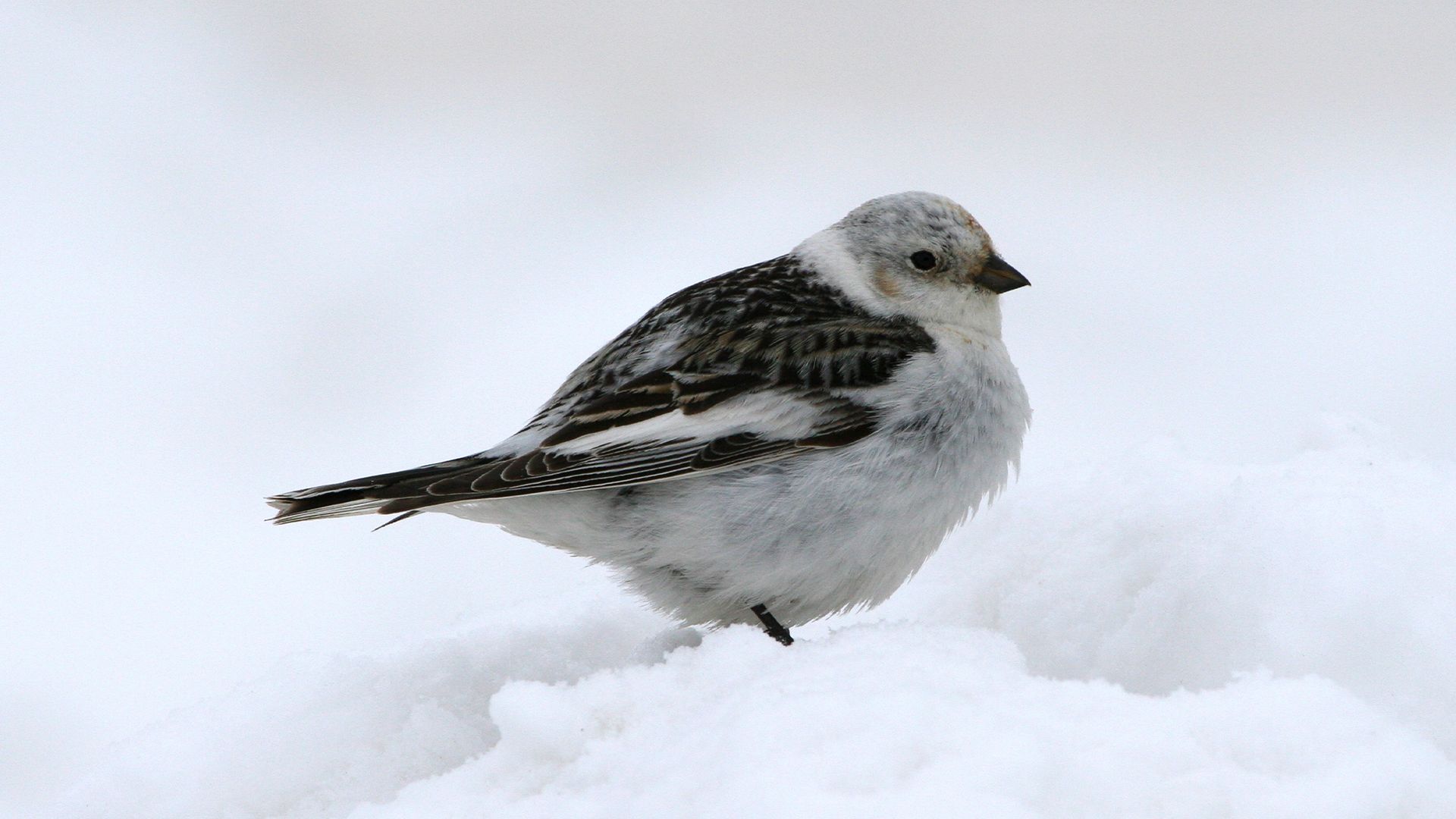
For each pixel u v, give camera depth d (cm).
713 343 877
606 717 643
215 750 767
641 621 918
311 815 725
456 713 791
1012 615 870
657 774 571
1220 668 727
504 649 875
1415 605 702
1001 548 936
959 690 591
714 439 827
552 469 798
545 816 575
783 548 827
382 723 781
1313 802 528
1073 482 989
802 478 828
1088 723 564
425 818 607
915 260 945
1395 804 532
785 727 554
